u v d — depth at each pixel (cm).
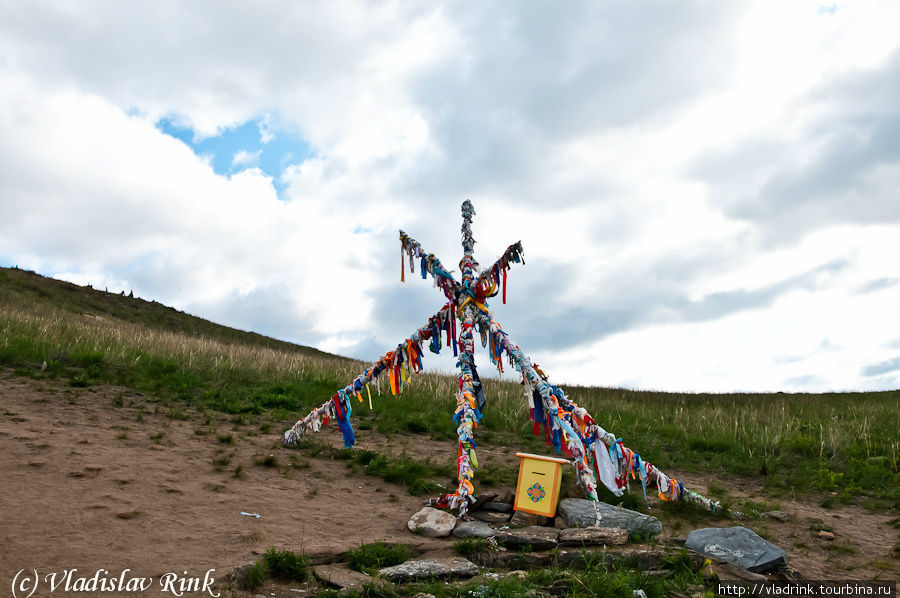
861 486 875
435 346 834
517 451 1039
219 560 491
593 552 534
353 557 512
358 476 799
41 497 568
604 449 702
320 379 1440
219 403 1083
